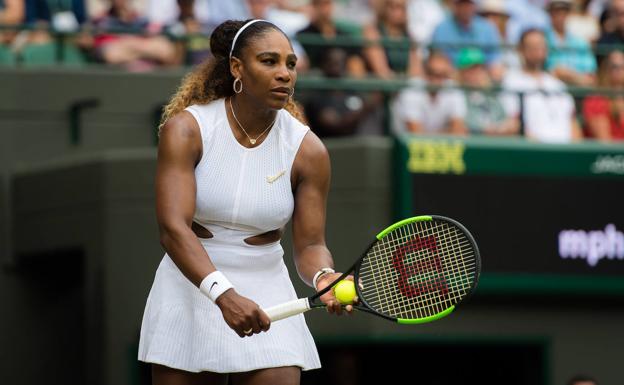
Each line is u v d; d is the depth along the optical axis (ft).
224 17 96.32
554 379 84.79
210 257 39.19
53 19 91.25
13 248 86.94
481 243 81.56
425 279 40.81
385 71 91.50
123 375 80.79
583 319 85.46
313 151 39.75
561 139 88.53
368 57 90.89
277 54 38.22
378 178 80.94
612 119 90.12
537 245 82.53
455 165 81.41
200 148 38.63
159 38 90.43
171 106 39.78
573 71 94.63
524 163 82.43
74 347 88.79
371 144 80.94
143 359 39.65
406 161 80.48
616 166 83.82
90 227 82.23
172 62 90.07
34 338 87.71
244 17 97.04
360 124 85.30
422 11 102.42
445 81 91.20
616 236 83.71
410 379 100.58
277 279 40.16
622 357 85.97
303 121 41.60
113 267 80.94
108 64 89.51
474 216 81.41
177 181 38.14
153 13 93.91
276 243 40.24
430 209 80.79
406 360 100.42
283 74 38.14
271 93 38.14
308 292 78.84
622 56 92.48
